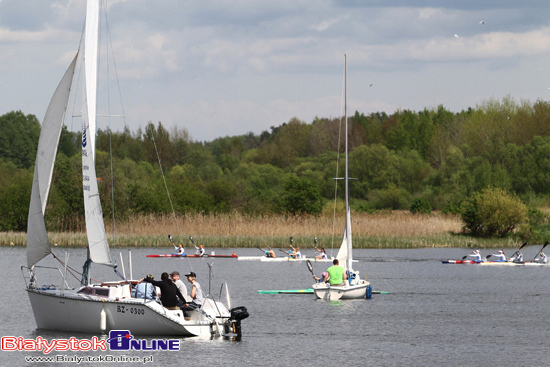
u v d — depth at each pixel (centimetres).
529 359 10300
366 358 10262
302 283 19400
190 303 11494
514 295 17200
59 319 11300
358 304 15425
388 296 16900
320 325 12769
